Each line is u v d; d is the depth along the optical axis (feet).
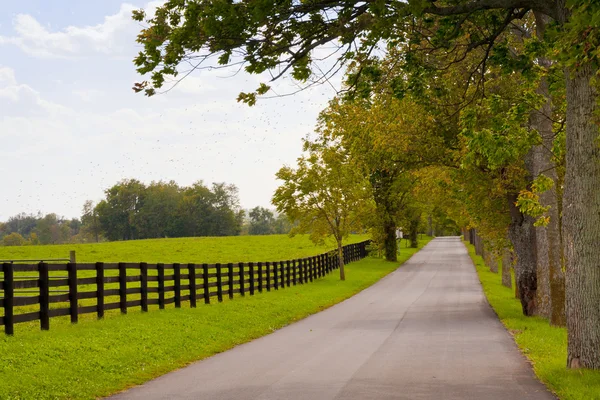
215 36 32.58
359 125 83.41
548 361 38.63
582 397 27.89
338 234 132.77
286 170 134.10
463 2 34.58
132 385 33.94
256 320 63.00
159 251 216.13
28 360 34.81
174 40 31.73
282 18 33.35
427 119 74.02
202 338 49.39
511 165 72.38
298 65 35.99
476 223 98.58
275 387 32.17
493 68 65.62
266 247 235.40
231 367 39.04
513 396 29.53
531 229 76.54
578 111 34.40
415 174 90.38
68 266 47.67
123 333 45.83
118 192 506.89
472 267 178.60
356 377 34.73
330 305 86.94
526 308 75.05
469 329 59.26
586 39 27.99
